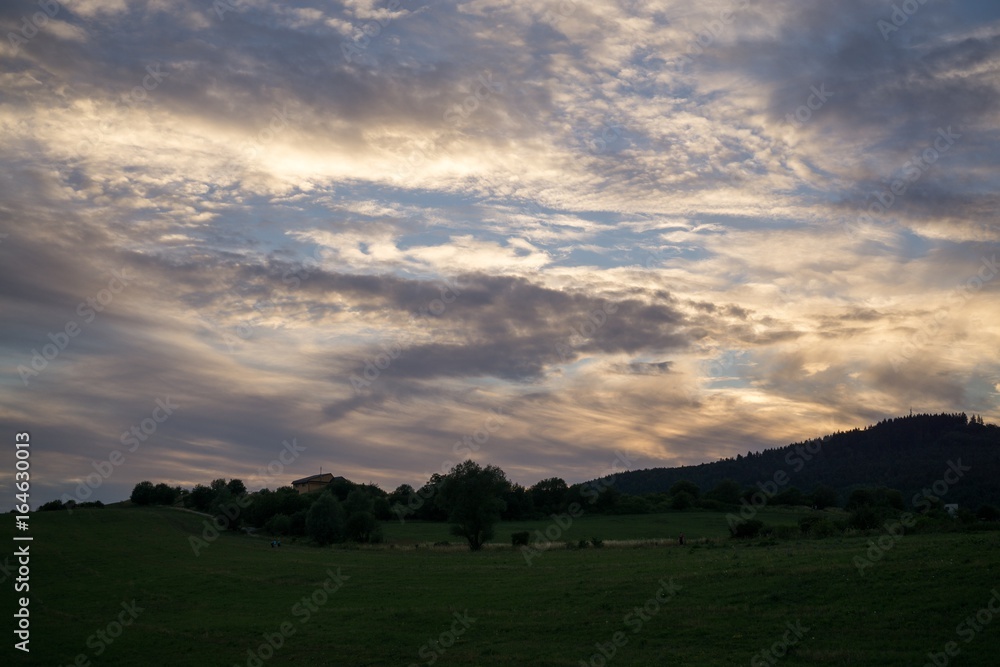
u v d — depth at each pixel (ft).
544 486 532.32
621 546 269.85
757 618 120.16
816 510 510.17
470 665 112.37
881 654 99.04
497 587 166.61
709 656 106.42
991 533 185.57
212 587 191.11
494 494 321.32
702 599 133.69
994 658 93.97
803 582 134.00
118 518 400.06
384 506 492.54
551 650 116.57
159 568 225.56
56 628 151.12
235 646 133.18
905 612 112.68
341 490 550.77
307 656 124.06
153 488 552.41
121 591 188.85
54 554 245.24
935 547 151.23
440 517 489.67
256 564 235.81
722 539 267.80
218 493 502.79
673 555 208.64
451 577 188.24
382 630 135.85
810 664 99.09
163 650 132.67
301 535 419.95
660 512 528.22
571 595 148.46
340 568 218.79
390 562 238.68
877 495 438.81
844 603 120.57
